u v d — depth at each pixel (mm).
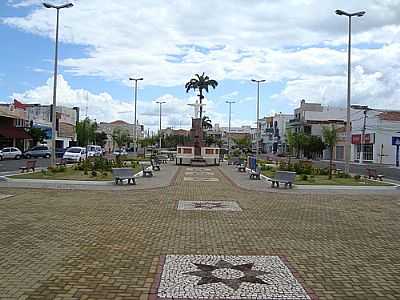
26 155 55125
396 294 6273
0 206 14023
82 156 45031
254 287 6426
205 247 8867
